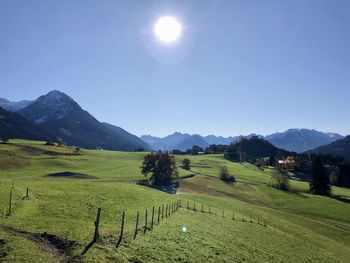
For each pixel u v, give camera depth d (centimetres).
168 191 11688
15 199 4516
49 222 3638
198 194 11850
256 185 15875
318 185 15800
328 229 8825
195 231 4662
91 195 5962
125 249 3198
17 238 2919
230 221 6594
